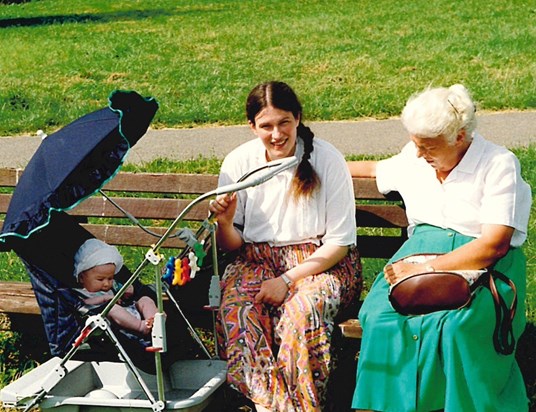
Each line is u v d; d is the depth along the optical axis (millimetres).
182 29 20766
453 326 3982
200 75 14961
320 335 4238
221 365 4543
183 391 4590
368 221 5109
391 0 23500
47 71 15734
